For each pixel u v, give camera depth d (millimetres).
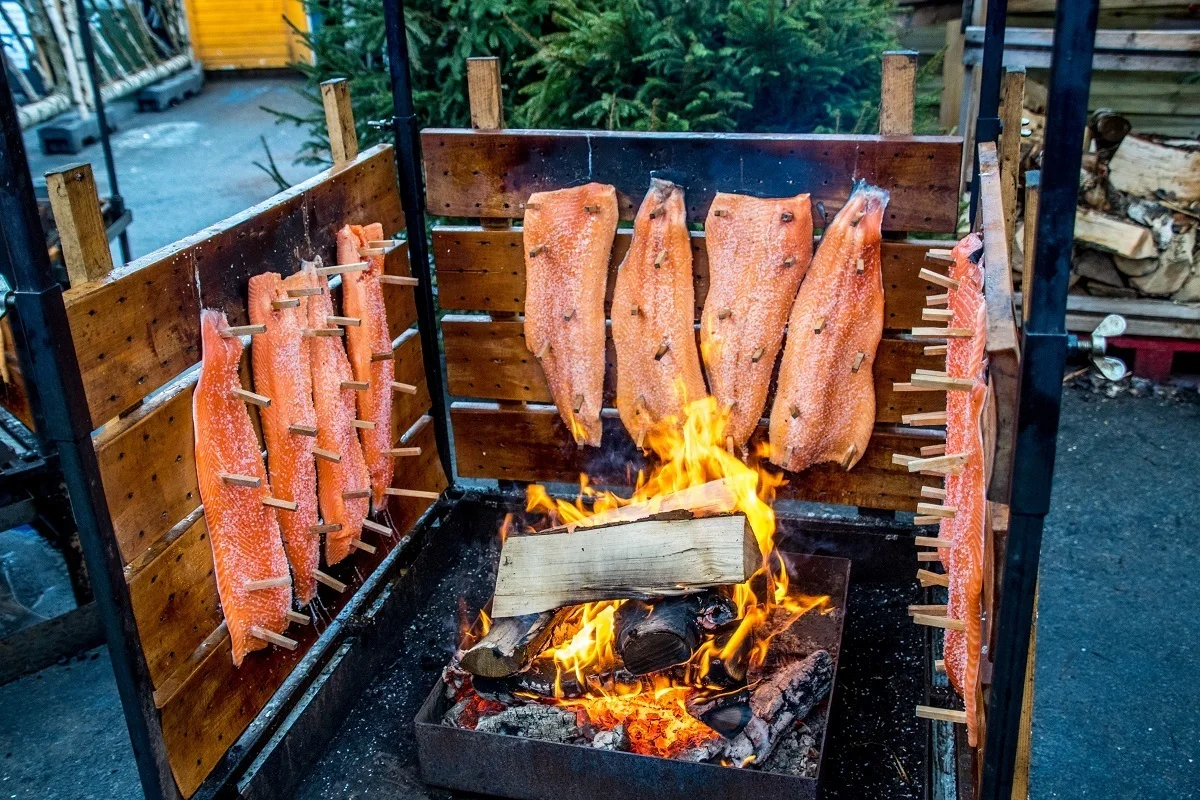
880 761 2967
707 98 4805
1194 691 3518
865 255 3271
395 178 3619
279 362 2863
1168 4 5523
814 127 5012
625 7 4727
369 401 3365
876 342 3400
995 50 3324
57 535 3729
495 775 2871
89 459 2227
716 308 3438
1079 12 1518
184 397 2570
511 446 3977
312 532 3064
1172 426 5230
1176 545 4316
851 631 3518
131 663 2396
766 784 2646
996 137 3447
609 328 3695
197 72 14750
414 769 3041
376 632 3426
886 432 3572
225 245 2674
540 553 3104
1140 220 5391
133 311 2352
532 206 3508
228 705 2764
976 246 2725
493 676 2936
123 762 3330
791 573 3504
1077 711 3436
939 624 2379
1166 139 5426
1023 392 1697
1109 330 2186
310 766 3055
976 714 2207
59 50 11906
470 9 5305
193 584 2621
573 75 5012
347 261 3234
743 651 2941
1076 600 3992
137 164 10984
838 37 4895
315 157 6160
